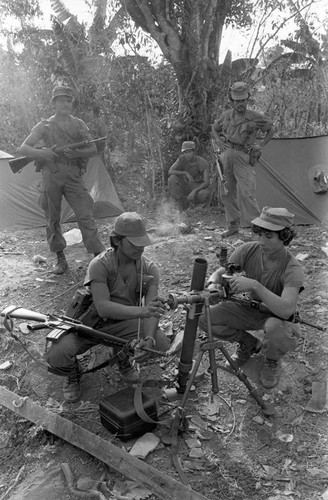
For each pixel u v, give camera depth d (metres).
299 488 2.92
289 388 3.68
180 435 3.28
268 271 3.43
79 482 3.01
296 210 7.33
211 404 3.54
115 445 3.21
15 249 6.43
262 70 9.55
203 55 8.75
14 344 4.36
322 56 9.66
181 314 4.59
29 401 3.66
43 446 3.36
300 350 4.06
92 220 5.40
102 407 3.30
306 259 5.80
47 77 9.23
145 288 3.56
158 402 3.55
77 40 8.94
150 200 8.69
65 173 5.17
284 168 7.27
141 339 3.36
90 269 3.41
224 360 3.98
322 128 9.56
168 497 2.78
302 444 3.22
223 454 3.15
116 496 2.86
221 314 3.64
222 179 6.40
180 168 8.33
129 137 9.19
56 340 3.32
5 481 3.22
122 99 8.87
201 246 6.22
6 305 4.90
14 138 9.60
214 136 6.50
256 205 6.39
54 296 5.07
